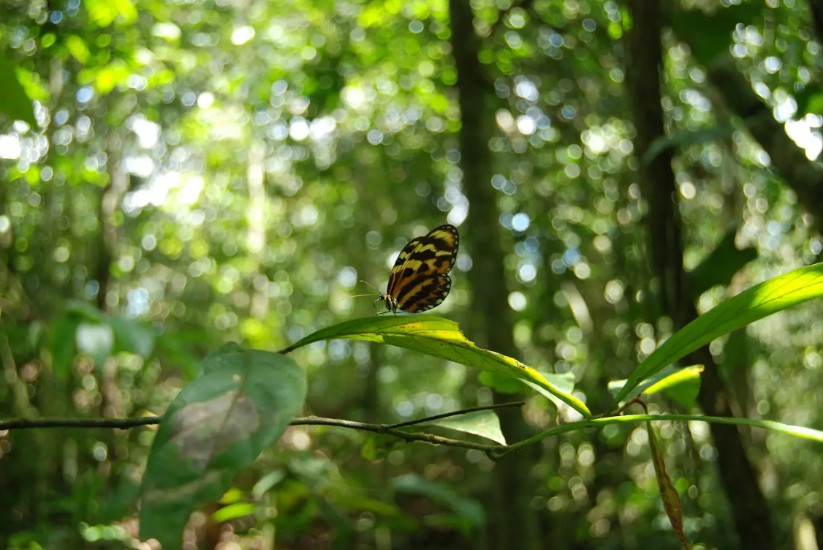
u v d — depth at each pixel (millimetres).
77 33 3035
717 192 4688
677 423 1837
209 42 4797
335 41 4617
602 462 4613
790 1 3404
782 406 5441
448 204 5812
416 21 4434
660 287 1767
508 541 2590
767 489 4867
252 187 5711
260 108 5074
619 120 4598
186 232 5695
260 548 4848
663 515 4680
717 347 2770
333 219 6719
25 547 3195
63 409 3730
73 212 4176
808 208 2133
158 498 597
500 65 4117
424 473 6355
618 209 3793
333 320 7496
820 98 2148
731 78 2230
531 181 4676
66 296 4168
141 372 4738
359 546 5000
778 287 827
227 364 695
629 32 1814
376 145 5477
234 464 617
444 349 905
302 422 915
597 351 4035
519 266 4996
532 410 4148
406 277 1709
